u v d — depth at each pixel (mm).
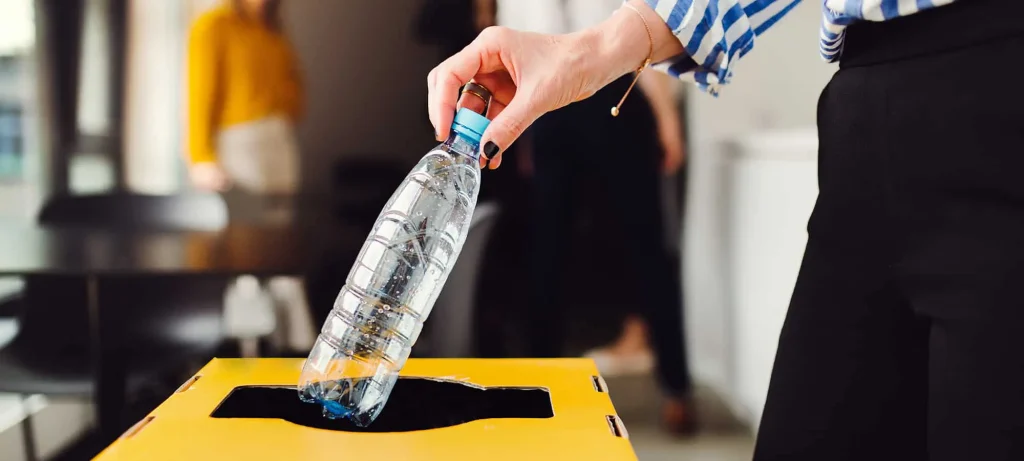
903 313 690
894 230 661
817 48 1274
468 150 698
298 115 1290
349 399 761
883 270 684
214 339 1323
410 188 788
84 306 1320
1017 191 567
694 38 742
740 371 1344
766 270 1312
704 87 812
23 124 1282
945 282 616
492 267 1312
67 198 1294
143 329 1312
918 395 703
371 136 1295
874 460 728
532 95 698
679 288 1325
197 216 1301
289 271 1315
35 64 1271
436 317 1312
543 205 1306
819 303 741
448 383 808
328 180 1303
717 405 1355
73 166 1291
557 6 1257
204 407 702
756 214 1302
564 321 1329
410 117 1294
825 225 726
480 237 1305
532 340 1328
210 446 609
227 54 1274
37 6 1260
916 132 620
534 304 1322
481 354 1323
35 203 1293
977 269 589
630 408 1355
